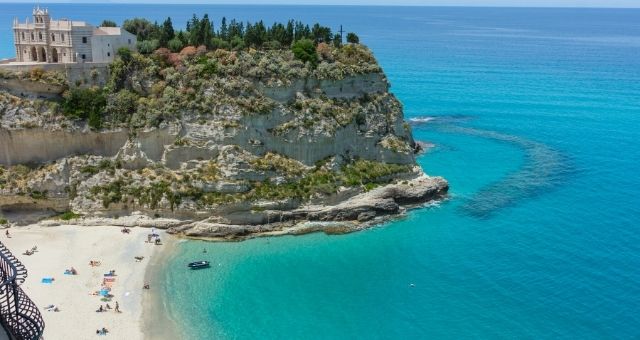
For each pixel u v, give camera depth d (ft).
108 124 275.59
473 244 260.01
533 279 227.61
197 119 276.41
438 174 354.74
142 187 269.64
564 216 289.74
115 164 275.80
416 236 268.41
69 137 272.92
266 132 284.41
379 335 193.26
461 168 368.48
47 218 268.41
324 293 220.02
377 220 284.00
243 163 273.54
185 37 316.60
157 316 200.85
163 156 276.21
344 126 301.22
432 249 255.70
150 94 286.66
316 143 291.38
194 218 266.36
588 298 213.05
